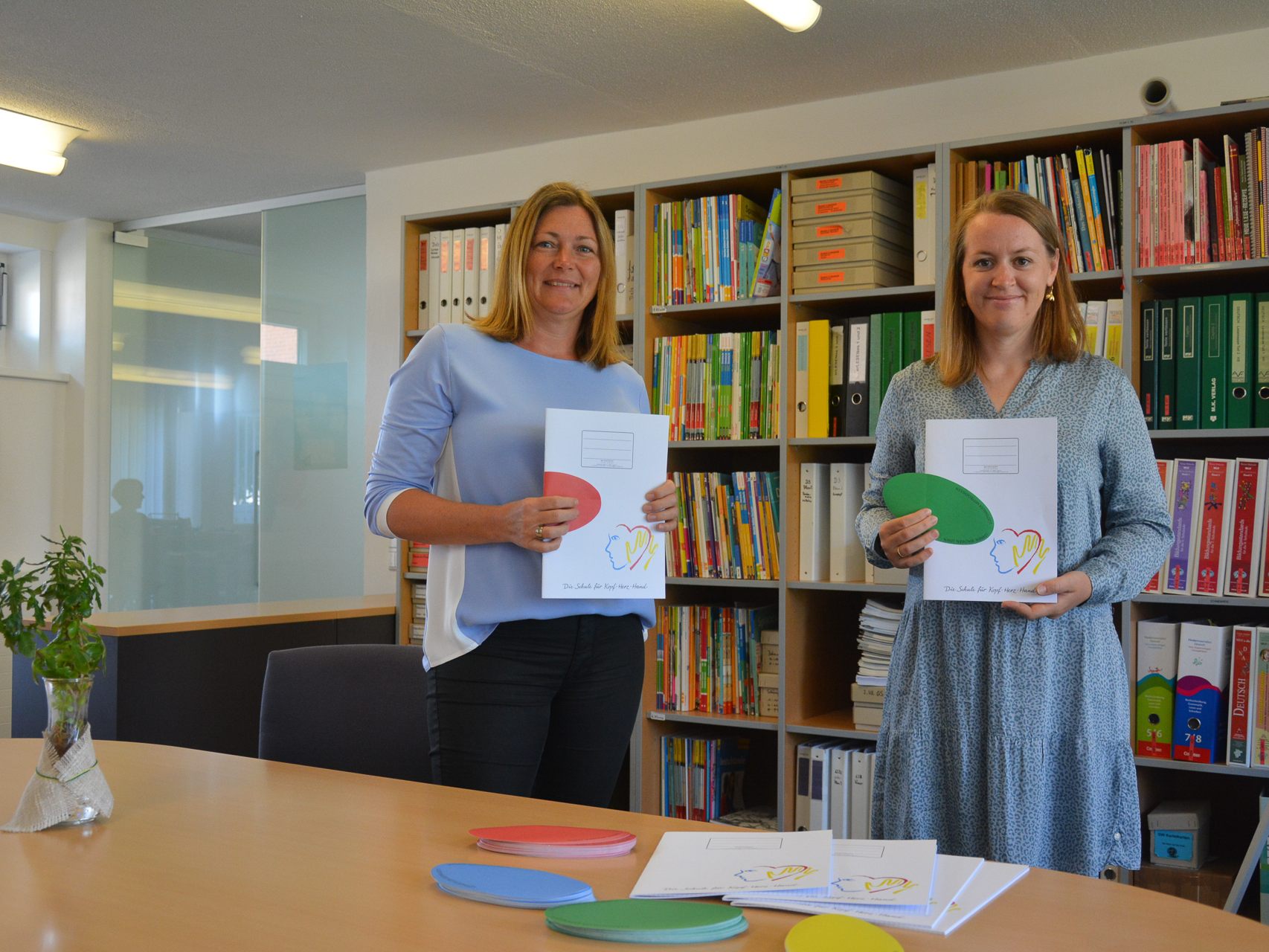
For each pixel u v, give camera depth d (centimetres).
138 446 591
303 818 132
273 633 365
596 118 421
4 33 353
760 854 114
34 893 104
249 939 92
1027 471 169
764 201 383
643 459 174
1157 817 292
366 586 495
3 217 580
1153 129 300
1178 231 295
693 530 363
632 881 108
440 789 147
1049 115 358
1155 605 310
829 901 99
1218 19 322
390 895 104
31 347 600
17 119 425
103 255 595
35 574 128
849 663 376
